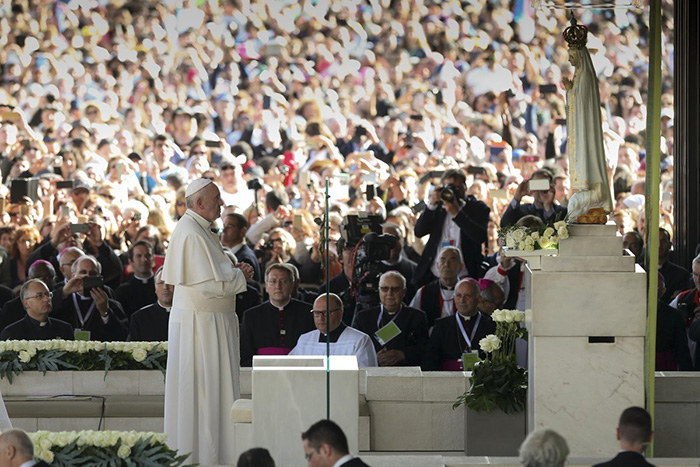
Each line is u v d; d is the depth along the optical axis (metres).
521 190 54.91
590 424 30.50
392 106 61.81
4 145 61.75
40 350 39.97
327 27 61.88
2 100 61.88
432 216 55.28
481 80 61.38
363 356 42.06
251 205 61.34
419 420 37.16
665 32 58.28
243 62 62.19
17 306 53.53
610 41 60.78
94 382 39.72
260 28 62.03
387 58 61.75
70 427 38.28
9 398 38.88
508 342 35.94
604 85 60.88
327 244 29.77
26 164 61.78
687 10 57.09
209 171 61.97
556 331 30.36
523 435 34.59
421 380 37.12
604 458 29.34
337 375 29.91
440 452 37.09
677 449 36.03
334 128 61.97
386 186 60.84
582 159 30.84
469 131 61.50
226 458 33.97
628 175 60.38
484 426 34.69
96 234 57.06
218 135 62.22
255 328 46.91
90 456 28.39
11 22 61.94
